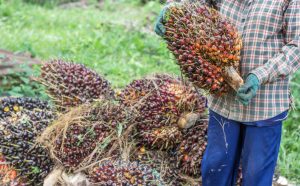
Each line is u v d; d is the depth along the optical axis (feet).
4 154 13.02
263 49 10.71
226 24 10.53
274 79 10.39
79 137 12.90
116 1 39.32
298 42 10.39
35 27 30.83
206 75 10.52
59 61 14.83
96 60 24.11
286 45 10.51
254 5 10.77
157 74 14.69
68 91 14.25
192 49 10.48
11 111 14.43
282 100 11.05
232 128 11.53
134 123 13.71
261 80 10.19
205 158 12.07
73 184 12.56
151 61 24.89
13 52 22.30
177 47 10.73
